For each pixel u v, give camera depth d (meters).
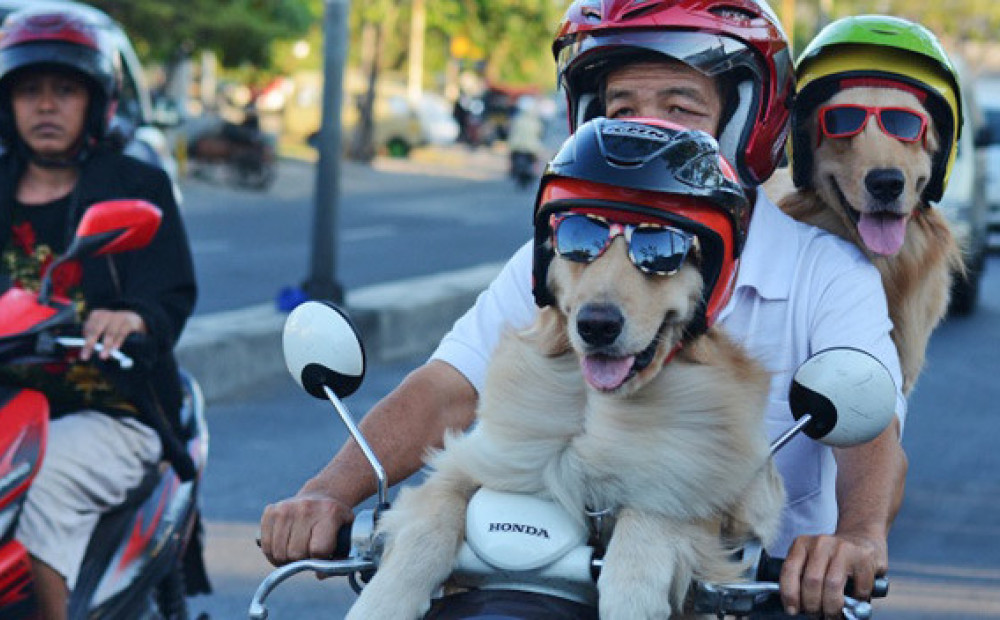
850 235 4.42
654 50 3.70
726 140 3.80
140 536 5.05
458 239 23.52
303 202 28.69
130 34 26.27
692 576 3.13
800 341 3.71
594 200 3.09
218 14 26.56
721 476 3.13
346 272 18.38
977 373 13.73
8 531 4.63
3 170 5.12
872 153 4.25
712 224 3.11
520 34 40.91
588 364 3.09
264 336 12.05
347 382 3.54
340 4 13.90
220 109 45.19
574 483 3.15
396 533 3.21
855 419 3.20
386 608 3.07
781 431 3.69
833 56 4.32
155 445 5.07
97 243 4.57
